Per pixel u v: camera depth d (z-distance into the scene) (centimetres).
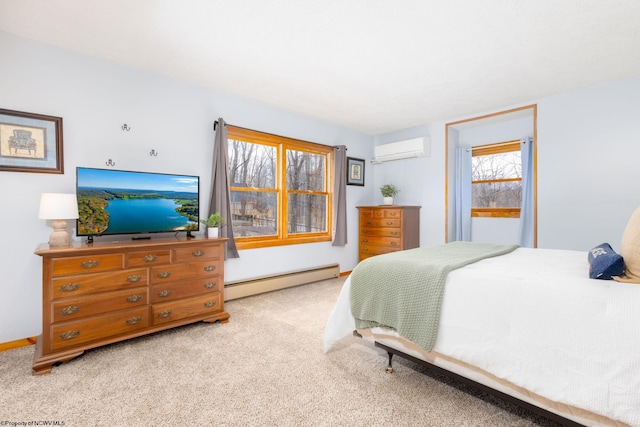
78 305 212
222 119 338
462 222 484
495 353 141
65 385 181
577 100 341
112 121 279
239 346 234
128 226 263
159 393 173
